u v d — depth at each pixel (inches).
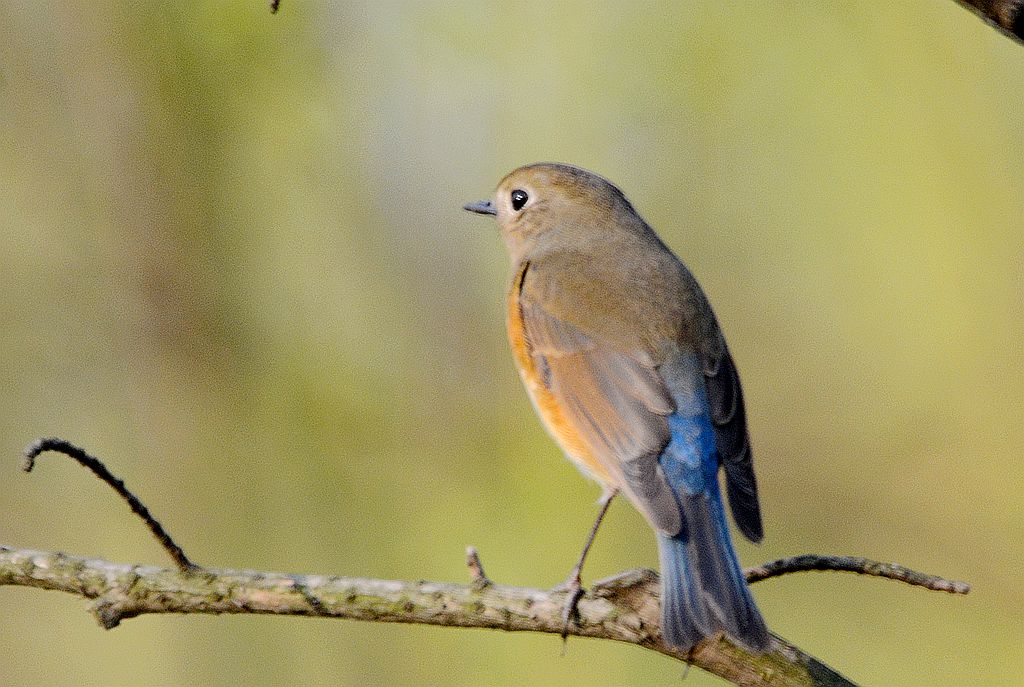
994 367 558.6
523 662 449.7
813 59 537.3
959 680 554.3
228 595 271.9
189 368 515.2
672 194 549.0
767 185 550.9
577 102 529.0
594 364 339.3
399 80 523.8
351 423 511.5
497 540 472.1
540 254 373.7
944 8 540.1
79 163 515.2
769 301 570.3
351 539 497.0
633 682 445.4
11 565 273.9
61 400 517.7
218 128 514.3
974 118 544.4
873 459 576.4
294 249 520.1
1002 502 563.5
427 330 524.1
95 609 270.5
